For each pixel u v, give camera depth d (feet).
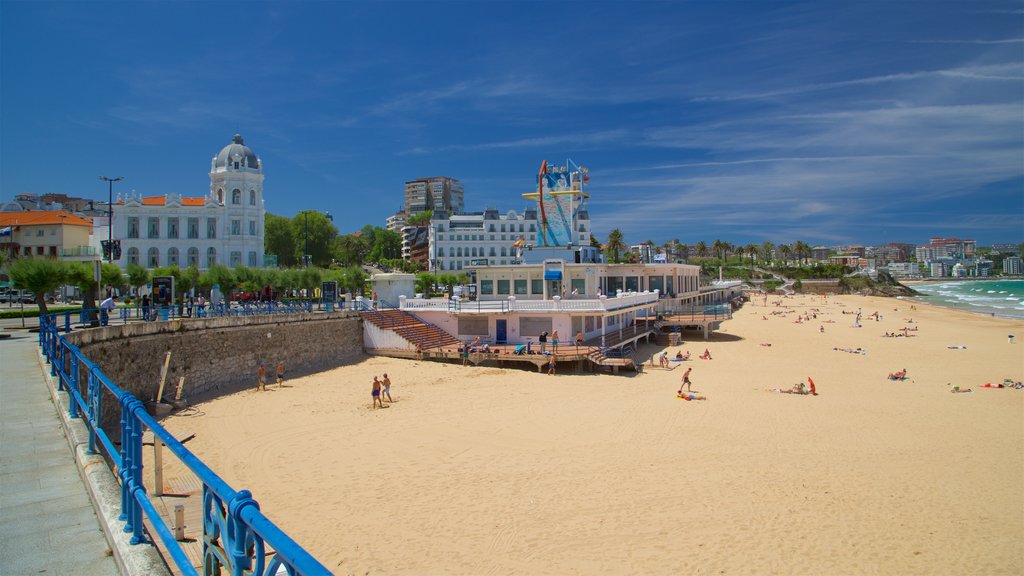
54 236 246.06
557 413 99.35
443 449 80.43
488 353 139.95
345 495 64.95
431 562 50.88
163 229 255.29
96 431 28.91
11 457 32.45
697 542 54.54
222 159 273.95
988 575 49.39
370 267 526.98
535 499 63.93
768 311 343.46
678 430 89.71
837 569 50.21
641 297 188.75
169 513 51.19
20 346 85.87
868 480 69.46
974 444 83.41
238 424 91.50
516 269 189.26
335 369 138.00
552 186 212.02
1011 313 360.89
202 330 111.65
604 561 51.24
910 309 376.07
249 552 13.64
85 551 21.70
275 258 299.17
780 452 79.56
